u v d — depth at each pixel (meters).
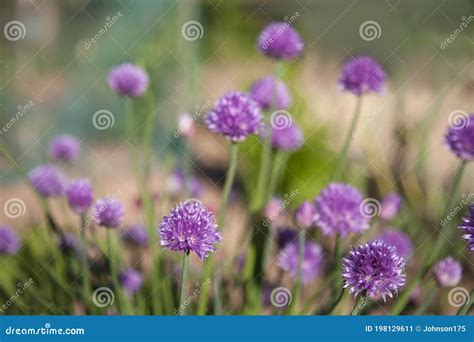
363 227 0.79
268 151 0.87
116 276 0.81
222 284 0.86
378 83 0.85
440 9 1.15
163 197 0.88
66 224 0.86
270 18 1.38
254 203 0.86
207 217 0.73
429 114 1.00
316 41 1.30
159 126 1.13
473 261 0.91
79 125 1.24
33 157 1.15
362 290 0.73
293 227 0.88
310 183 1.07
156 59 1.20
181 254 0.84
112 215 0.79
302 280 0.85
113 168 1.12
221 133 0.77
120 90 0.89
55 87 1.27
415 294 0.86
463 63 1.13
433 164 1.02
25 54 1.28
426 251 0.90
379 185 1.00
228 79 1.24
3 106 1.23
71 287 0.84
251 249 0.84
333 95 1.20
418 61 1.14
